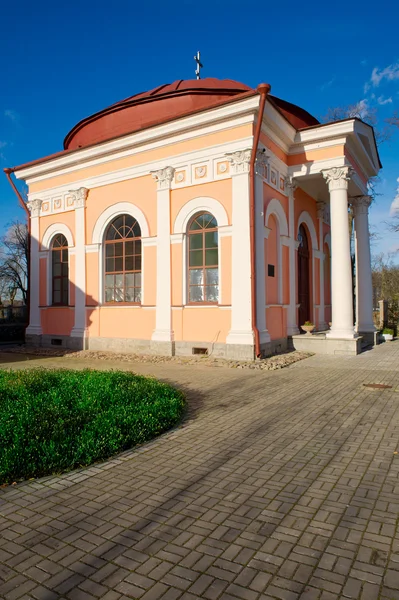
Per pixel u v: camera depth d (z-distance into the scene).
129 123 14.82
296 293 14.68
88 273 15.17
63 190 15.91
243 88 14.64
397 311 25.27
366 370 10.20
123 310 14.30
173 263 13.13
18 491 3.96
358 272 16.75
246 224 11.79
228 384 8.70
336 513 3.44
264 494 3.80
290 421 6.05
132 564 2.81
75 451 4.61
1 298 39.84
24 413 5.34
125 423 5.33
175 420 6.02
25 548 3.02
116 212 14.50
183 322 12.92
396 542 3.02
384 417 6.20
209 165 12.55
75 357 13.52
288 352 13.36
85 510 3.57
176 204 13.12
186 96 13.98
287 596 2.48
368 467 4.37
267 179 12.93
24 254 37.06
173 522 3.34
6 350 15.70
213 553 2.92
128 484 4.07
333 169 13.53
